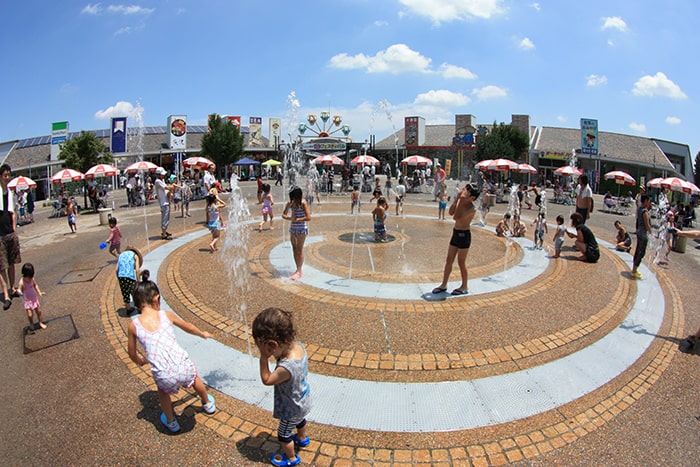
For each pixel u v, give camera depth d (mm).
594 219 19156
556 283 7797
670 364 4965
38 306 5867
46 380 4539
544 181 38625
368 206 20422
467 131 43188
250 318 5996
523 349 5125
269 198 12961
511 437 3631
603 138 49500
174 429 3666
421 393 4234
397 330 5582
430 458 3379
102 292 7324
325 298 6766
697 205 38406
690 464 3330
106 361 4930
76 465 3307
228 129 41781
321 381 4414
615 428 3770
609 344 5387
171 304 6492
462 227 6805
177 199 19281
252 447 3500
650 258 10727
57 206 20875
